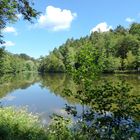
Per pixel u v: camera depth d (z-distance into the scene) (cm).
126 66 9638
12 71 13412
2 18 1511
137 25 12900
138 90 3312
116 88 771
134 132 709
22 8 1450
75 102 2555
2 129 982
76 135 905
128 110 738
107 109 762
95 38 14025
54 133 980
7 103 2878
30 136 981
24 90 4409
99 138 738
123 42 10675
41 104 2731
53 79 7650
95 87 806
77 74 849
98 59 876
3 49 2045
